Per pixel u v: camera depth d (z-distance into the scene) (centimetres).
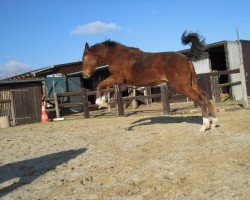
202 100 978
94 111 2373
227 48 2225
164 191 565
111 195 577
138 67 1015
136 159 771
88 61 1104
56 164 808
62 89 2750
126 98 1750
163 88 1566
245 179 569
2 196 625
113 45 1065
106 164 760
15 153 978
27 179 715
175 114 1527
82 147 955
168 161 721
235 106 1530
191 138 913
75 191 615
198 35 1005
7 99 1925
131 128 1183
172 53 987
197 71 2458
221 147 784
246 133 899
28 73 2597
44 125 1666
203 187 559
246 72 2317
